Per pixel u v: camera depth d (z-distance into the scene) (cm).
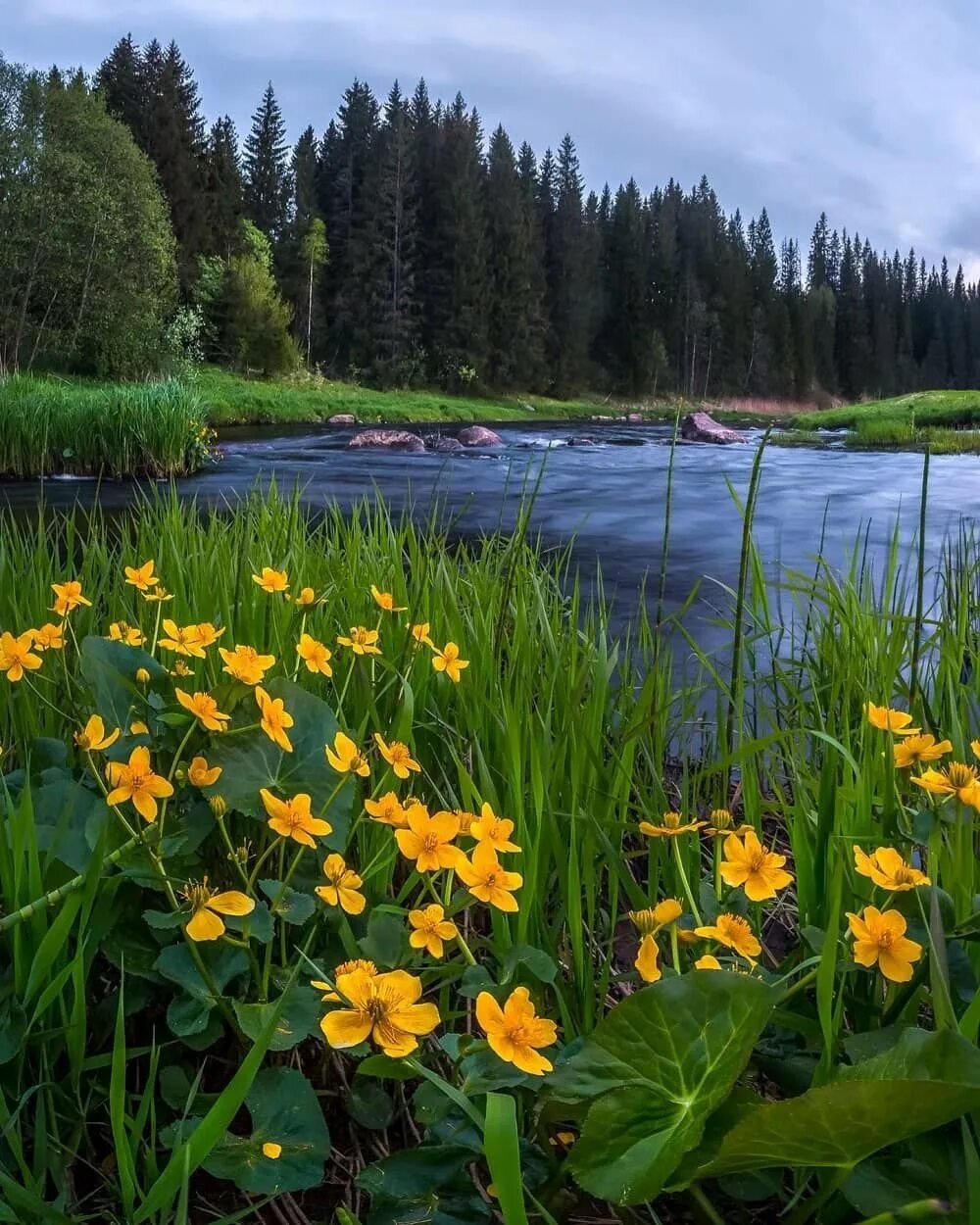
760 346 8794
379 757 191
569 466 1892
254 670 143
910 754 135
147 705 146
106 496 1127
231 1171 100
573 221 7475
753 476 198
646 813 174
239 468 1592
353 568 296
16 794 139
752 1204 115
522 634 248
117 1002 123
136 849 123
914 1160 91
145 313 3547
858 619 283
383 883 151
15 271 3325
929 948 101
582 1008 135
